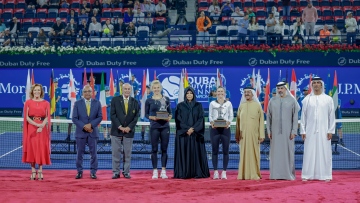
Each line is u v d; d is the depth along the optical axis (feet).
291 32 97.71
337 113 64.59
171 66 92.38
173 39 99.91
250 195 33.91
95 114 43.11
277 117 42.86
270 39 94.68
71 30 96.63
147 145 66.54
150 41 95.45
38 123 41.63
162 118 42.65
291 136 42.75
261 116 43.11
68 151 58.39
